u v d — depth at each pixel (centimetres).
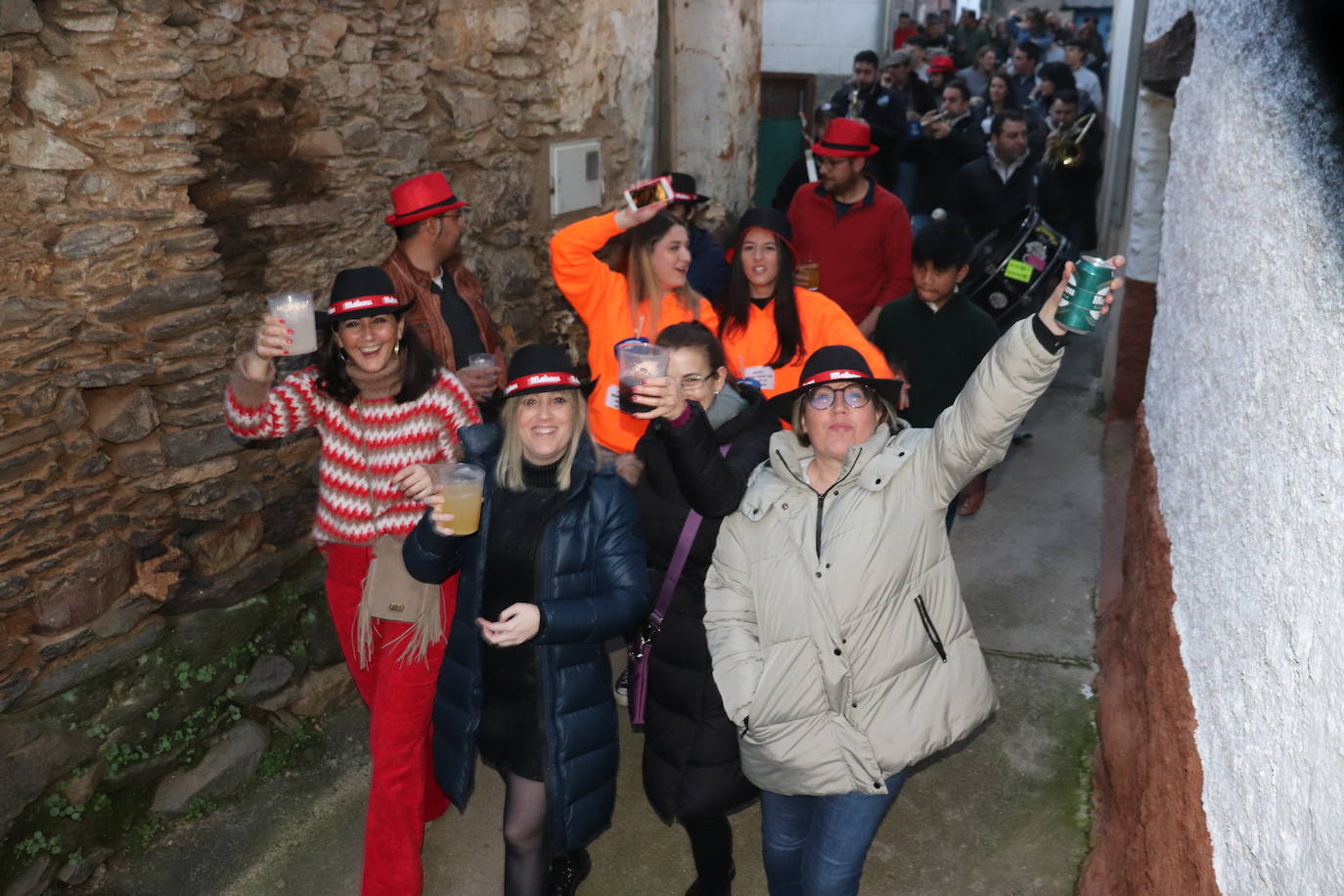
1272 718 178
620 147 656
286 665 433
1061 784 406
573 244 434
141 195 373
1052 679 466
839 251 591
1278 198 213
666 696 321
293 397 352
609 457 337
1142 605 355
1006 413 253
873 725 279
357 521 353
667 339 322
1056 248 672
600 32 614
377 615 338
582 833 312
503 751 312
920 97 1175
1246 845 186
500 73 547
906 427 297
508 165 562
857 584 276
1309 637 161
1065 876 364
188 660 404
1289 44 211
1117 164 734
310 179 450
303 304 330
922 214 899
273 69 425
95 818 374
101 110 360
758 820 402
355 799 409
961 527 600
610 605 298
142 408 381
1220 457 248
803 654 282
